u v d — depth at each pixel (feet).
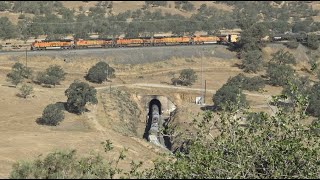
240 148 125.59
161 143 360.07
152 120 407.64
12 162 258.98
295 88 138.62
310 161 124.06
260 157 125.80
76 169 128.06
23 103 394.11
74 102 381.40
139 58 532.73
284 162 122.62
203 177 117.60
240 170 119.34
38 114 371.97
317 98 399.85
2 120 352.08
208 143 133.18
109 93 449.48
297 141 125.29
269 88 479.41
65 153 134.41
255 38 564.71
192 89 472.85
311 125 135.33
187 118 389.39
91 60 515.50
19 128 338.34
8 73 465.88
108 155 281.95
